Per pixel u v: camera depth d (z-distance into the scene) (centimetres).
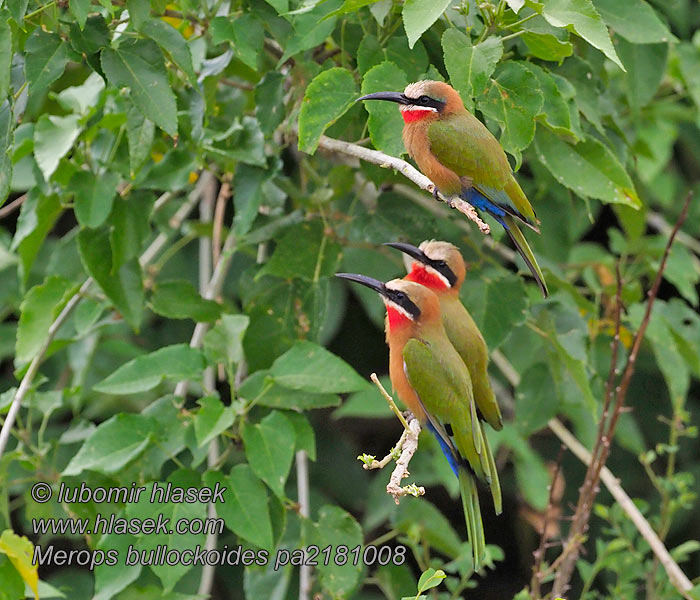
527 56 903
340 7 831
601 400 1099
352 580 954
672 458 1096
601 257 1274
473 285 1015
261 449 890
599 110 970
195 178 1145
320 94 829
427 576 687
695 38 1246
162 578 872
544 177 1082
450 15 852
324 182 1052
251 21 880
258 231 1025
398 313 902
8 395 995
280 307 1015
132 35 834
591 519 1373
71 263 1195
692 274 1180
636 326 1101
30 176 1188
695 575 1381
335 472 1373
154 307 1020
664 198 1329
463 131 883
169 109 812
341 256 1018
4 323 1405
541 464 1227
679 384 1116
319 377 912
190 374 930
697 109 1236
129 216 1008
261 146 958
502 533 1543
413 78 888
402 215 1028
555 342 1023
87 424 1026
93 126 988
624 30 951
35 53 801
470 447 880
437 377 880
